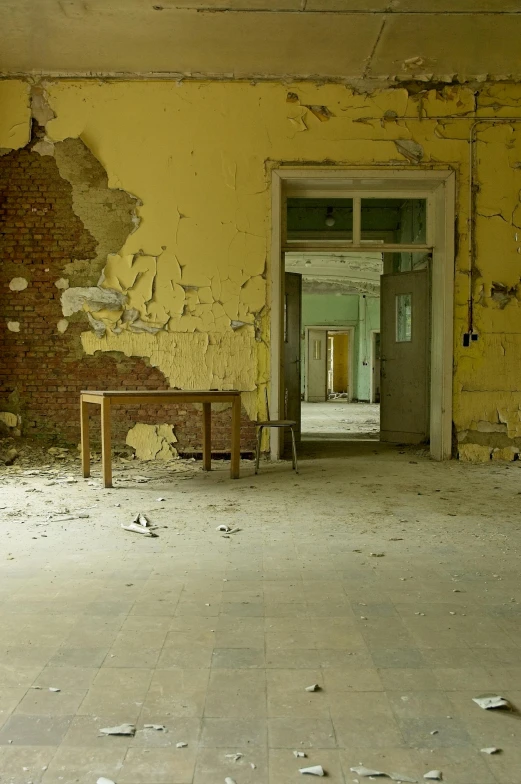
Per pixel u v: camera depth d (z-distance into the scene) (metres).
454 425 6.37
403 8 5.21
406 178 6.24
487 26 5.45
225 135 6.20
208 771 1.49
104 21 5.37
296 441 7.88
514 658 2.08
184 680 1.91
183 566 3.01
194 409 6.42
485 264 6.30
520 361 6.34
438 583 2.80
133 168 6.21
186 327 6.28
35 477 5.32
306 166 6.21
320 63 6.00
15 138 6.18
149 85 6.17
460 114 6.23
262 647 2.14
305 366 19.64
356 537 3.54
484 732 1.66
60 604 2.52
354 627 2.32
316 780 1.46
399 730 1.66
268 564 3.04
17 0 5.09
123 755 1.54
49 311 6.30
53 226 6.25
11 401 6.36
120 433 6.41
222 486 4.99
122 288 6.27
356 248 6.57
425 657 2.09
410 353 7.68
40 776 1.46
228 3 5.14
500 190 6.27
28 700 1.79
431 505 4.35
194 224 6.23
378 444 7.67
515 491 4.85
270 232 6.23
